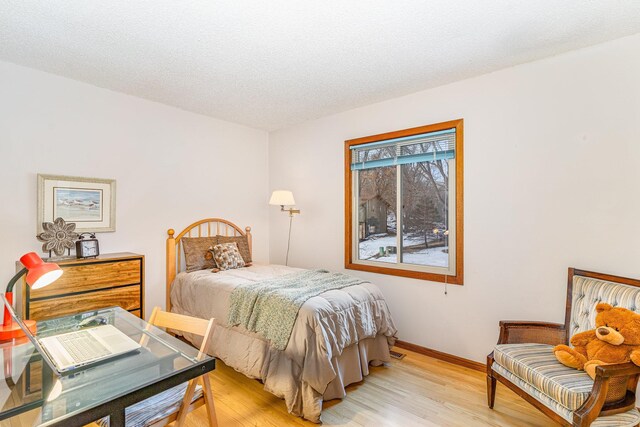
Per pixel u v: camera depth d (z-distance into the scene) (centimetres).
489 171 271
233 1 176
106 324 181
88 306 257
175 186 357
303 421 205
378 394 236
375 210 353
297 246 423
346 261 367
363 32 208
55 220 264
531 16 192
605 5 182
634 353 158
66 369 126
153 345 154
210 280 297
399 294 325
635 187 213
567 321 219
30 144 263
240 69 263
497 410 216
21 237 259
